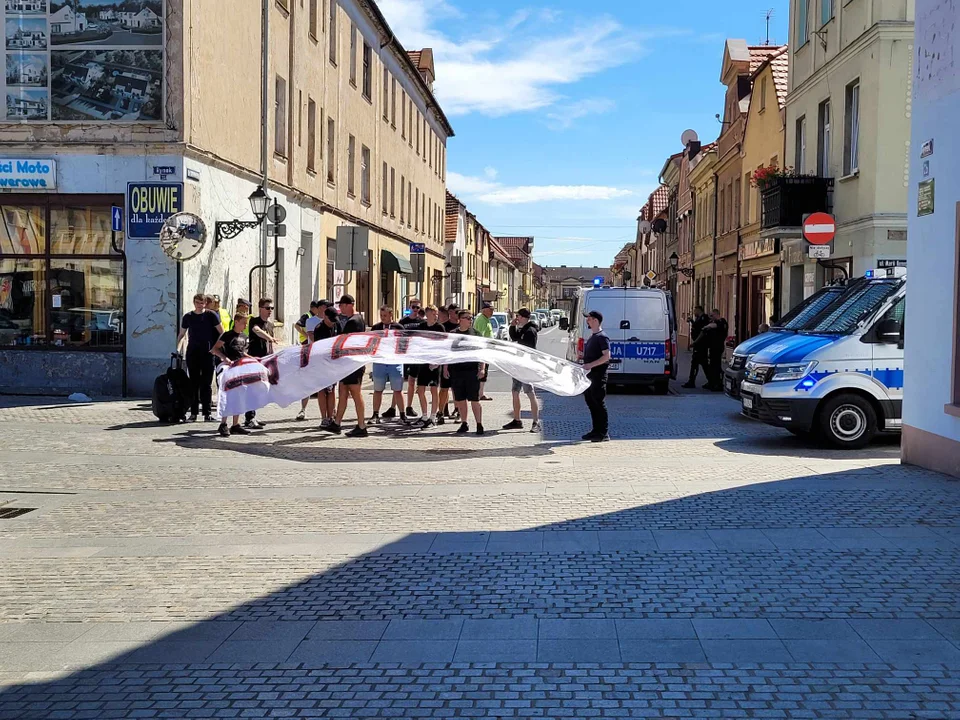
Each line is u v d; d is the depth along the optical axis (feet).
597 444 44.65
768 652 17.02
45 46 60.29
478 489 33.12
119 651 17.76
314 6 90.27
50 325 61.31
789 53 86.74
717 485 33.12
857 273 67.00
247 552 24.86
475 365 48.47
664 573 22.18
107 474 36.65
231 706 15.17
